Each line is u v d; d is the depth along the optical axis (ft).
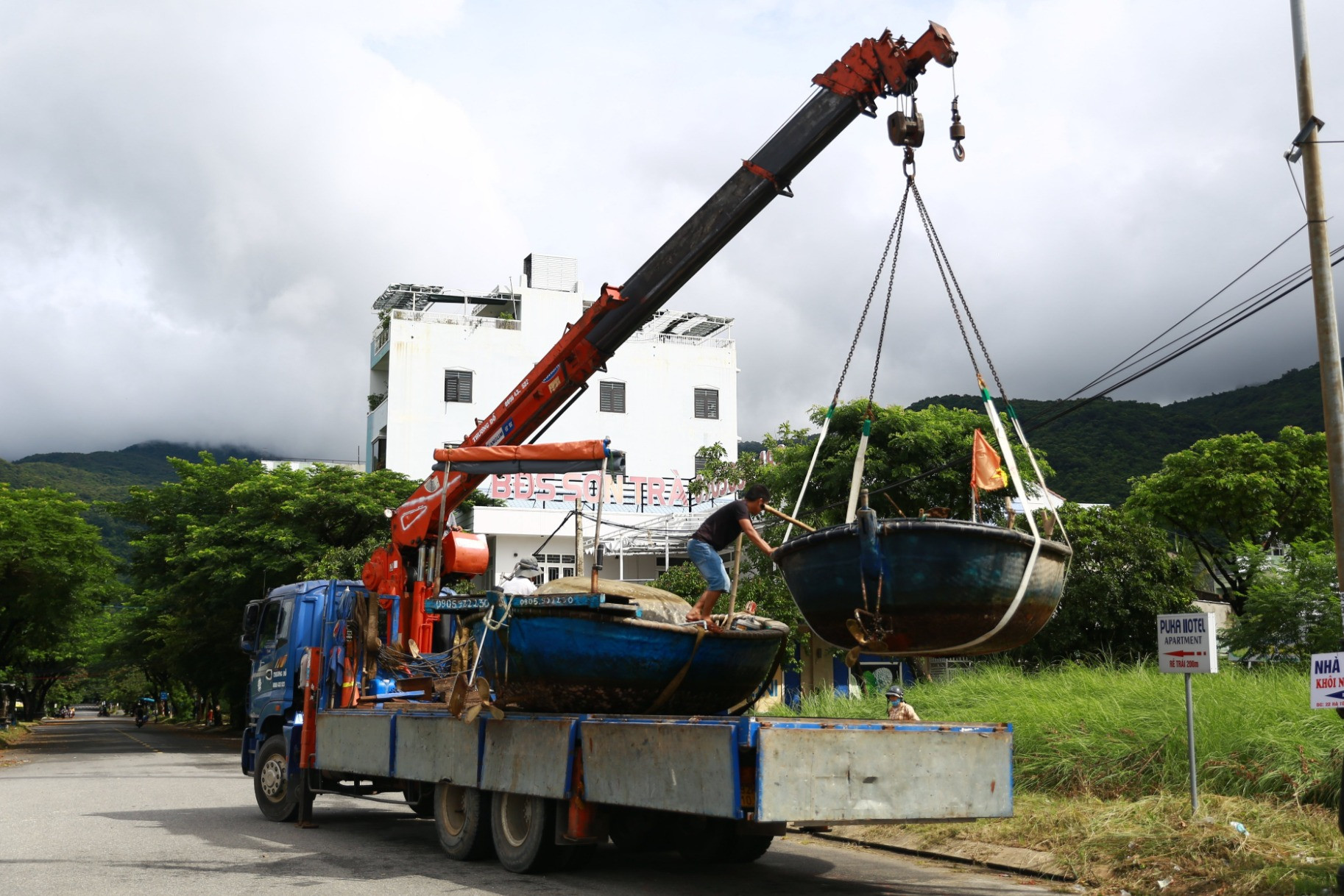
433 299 164.66
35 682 279.69
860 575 25.34
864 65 37.88
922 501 72.49
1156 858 29.99
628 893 28.55
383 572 45.34
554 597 30.86
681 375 167.94
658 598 33.04
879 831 39.50
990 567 24.75
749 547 80.12
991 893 29.04
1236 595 96.63
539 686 31.78
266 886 28.86
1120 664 66.03
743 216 41.98
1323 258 32.30
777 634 33.63
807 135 39.73
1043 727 42.52
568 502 134.72
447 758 34.94
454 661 38.88
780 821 24.25
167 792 57.93
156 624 135.44
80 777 70.64
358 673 43.16
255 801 52.90
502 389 157.38
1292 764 34.78
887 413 74.08
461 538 46.24
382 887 28.84
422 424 153.58
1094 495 171.22
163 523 118.93
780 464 80.69
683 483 139.54
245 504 109.70
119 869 31.58
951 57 35.83
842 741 25.52
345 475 110.42
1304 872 26.48
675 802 26.07
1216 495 100.12
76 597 122.31
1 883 29.01
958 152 35.40
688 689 31.83
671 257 43.96
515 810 32.27
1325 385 31.89
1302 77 33.01
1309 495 101.55
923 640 25.53
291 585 46.80
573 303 162.50
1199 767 36.86
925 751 26.89
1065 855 32.22
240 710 147.33
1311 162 32.63
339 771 40.83
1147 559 79.56
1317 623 68.08
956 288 30.45
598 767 28.99
